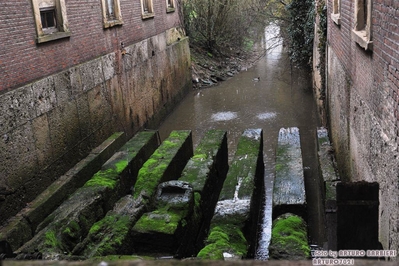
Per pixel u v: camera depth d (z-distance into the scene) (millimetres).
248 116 15398
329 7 11117
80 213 6582
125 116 11961
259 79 21250
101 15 10633
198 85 20359
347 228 3336
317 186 9445
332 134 10172
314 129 13578
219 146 9906
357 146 6656
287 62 23453
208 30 24438
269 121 14672
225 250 5719
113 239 5977
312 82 17391
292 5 17516
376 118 5277
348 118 7586
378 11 5168
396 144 4297
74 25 9281
